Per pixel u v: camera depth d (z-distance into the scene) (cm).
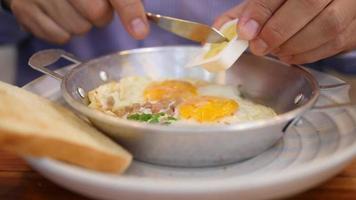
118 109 37
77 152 28
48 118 31
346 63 56
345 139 32
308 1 34
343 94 38
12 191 30
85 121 34
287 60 38
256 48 36
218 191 26
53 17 46
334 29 35
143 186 26
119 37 57
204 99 38
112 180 26
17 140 28
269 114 36
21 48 58
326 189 30
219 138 29
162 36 56
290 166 31
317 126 35
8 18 56
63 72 40
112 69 40
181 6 55
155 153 31
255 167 31
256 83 39
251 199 27
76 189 28
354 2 36
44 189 31
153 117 35
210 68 36
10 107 31
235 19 38
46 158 28
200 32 37
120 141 31
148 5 55
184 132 28
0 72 75
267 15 34
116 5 38
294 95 36
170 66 41
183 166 31
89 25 45
